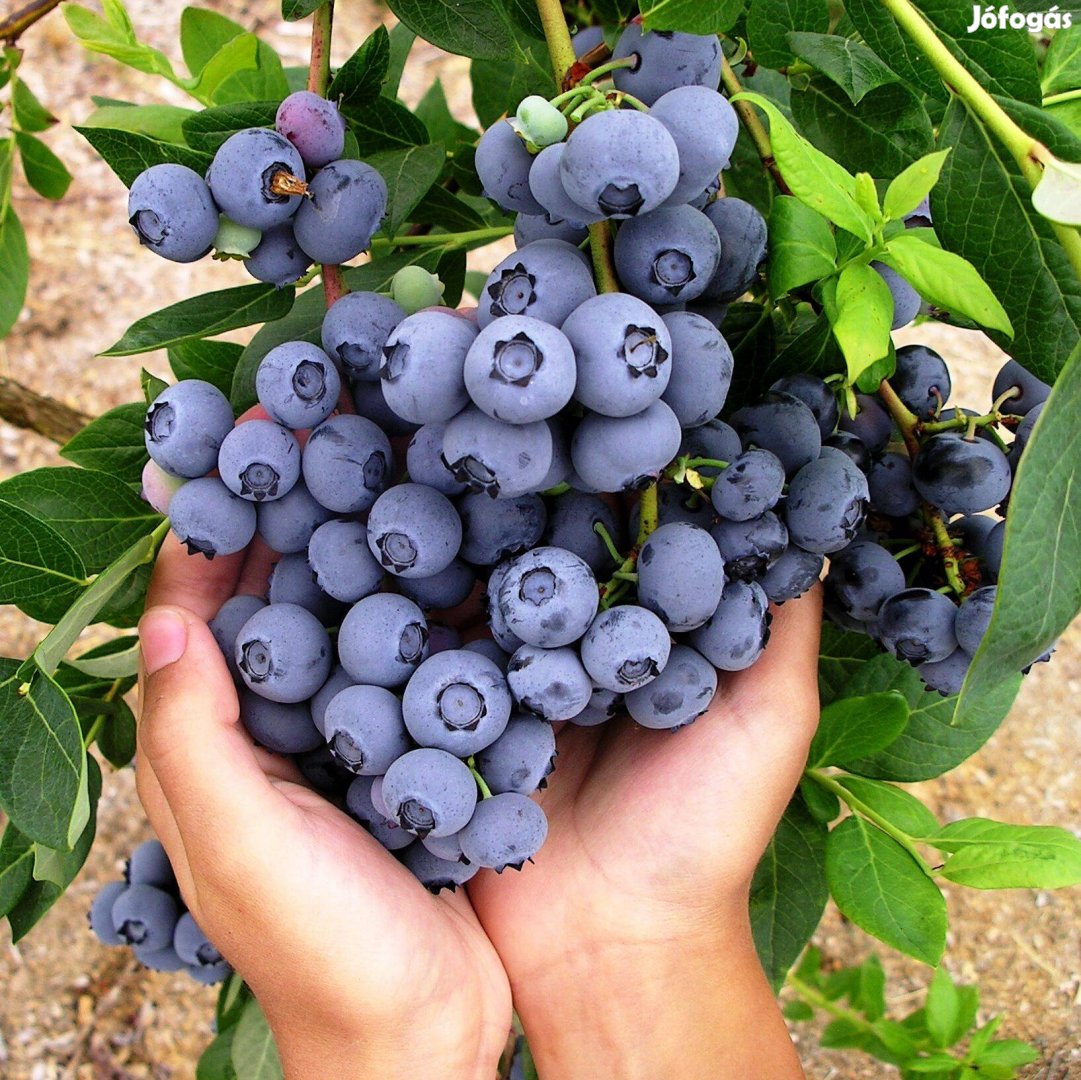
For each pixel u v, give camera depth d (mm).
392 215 274
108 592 254
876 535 283
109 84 825
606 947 308
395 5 255
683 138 199
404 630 233
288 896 251
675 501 246
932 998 381
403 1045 270
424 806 221
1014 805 638
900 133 263
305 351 239
